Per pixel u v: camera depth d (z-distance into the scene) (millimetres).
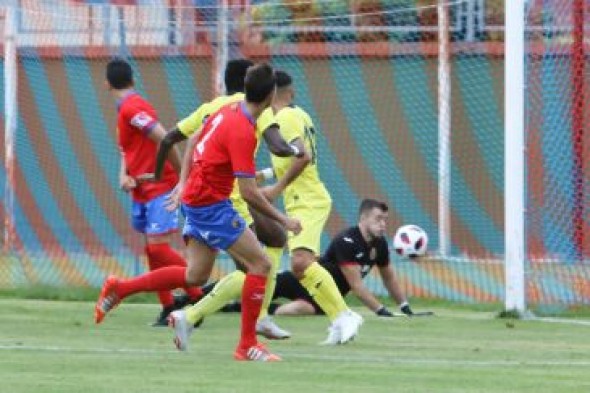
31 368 22781
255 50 56156
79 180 57281
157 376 21844
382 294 42656
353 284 35562
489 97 54469
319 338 30172
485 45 54406
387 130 56219
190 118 27703
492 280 47406
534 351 27609
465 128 54656
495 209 54094
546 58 44750
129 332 30516
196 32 56625
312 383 21281
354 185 56531
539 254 43812
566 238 44312
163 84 57188
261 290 24750
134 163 32781
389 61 56062
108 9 57688
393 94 56062
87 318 33781
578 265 44219
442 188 53250
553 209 44188
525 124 37688
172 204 27750
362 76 56312
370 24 56156
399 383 21469
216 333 30844
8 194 54750
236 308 35719
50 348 26594
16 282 44875
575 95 45188
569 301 39156
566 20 45188
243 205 28641
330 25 56406
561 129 44844
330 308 28766
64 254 54469
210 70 56625
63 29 57969
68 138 57719
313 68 56625
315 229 29594
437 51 55469
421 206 55656
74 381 20984
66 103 57781
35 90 57688
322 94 56562
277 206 49812
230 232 24609
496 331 32094
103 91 57469
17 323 32094
